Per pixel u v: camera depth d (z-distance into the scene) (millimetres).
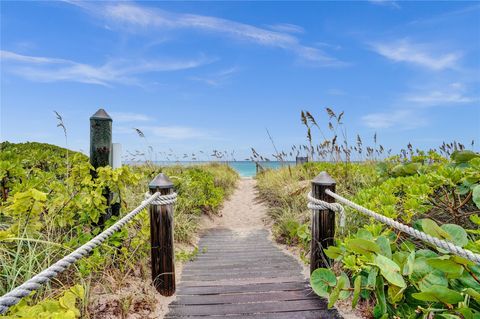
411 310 1938
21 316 1414
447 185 2932
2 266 2324
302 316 2436
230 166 16688
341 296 2236
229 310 2547
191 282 3223
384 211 2549
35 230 2775
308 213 5387
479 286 1702
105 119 3443
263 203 8312
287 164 9156
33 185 2949
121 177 3410
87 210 3131
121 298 2488
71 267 2600
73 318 1362
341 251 2461
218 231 6047
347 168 6414
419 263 1925
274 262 3939
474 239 2562
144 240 3367
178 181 6809
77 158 4059
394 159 5199
